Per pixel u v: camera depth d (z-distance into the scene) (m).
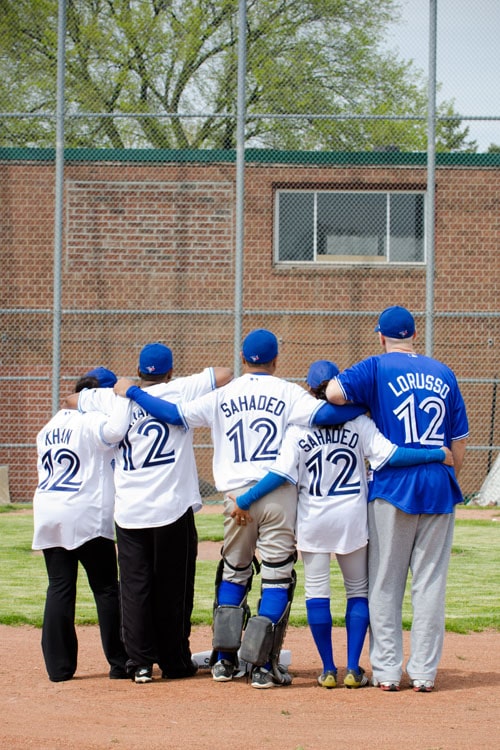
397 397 20.67
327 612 21.00
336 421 20.53
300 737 17.11
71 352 63.00
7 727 17.84
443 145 71.62
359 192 64.75
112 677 22.22
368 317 64.12
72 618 22.08
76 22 69.69
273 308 64.06
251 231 63.97
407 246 64.75
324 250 64.50
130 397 21.69
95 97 71.25
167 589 21.67
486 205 64.00
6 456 62.72
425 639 20.61
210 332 63.12
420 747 16.50
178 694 20.50
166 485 21.50
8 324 63.34
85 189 63.38
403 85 70.50
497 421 63.00
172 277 63.53
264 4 70.56
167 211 63.59
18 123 69.75
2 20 67.50
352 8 70.31
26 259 63.38
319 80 70.50
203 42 72.19
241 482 21.16
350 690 20.73
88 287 63.19
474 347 63.53
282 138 70.38
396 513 20.47
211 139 72.50
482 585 35.66
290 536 21.16
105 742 16.84
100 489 22.23
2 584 35.09
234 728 17.72
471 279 63.88
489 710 19.14
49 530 21.98
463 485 62.97
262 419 21.23
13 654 24.89
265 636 20.58
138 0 71.69
